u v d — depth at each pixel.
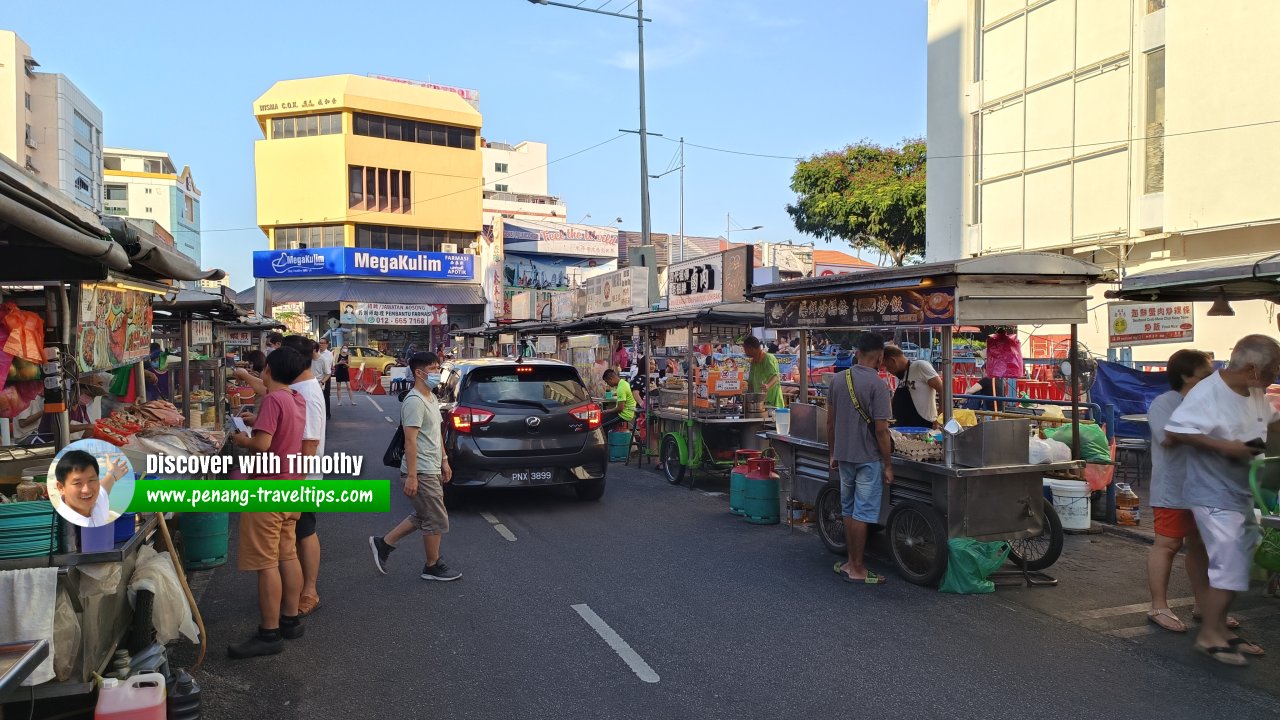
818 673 4.64
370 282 39.56
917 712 4.13
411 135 42.19
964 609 5.76
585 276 39.75
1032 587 6.27
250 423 6.95
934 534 6.16
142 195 63.47
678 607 5.86
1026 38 16.72
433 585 6.46
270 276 39.06
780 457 8.37
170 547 4.79
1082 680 4.50
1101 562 6.96
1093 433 8.22
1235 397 4.72
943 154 18.86
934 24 19.03
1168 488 5.29
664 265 48.41
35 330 4.12
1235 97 12.82
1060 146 15.96
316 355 19.88
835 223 27.55
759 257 32.50
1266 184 12.40
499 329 23.89
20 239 4.18
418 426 6.41
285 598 5.23
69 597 3.68
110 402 8.48
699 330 14.28
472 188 43.16
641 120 21.67
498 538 8.03
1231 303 13.20
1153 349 14.58
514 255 43.72
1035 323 6.33
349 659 4.92
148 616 4.30
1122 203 14.73
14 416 4.87
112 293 5.59
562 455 9.23
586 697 4.35
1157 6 14.15
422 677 4.64
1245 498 4.71
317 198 40.38
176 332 13.94
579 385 9.77
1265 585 6.20
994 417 8.30
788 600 6.00
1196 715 4.06
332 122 40.91
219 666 4.82
